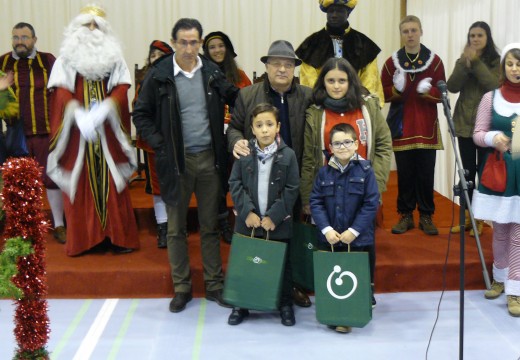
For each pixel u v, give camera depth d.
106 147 4.29
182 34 3.57
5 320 3.79
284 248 3.55
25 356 2.52
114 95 4.20
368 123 3.67
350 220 3.56
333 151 3.51
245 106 3.75
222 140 3.81
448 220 5.21
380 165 3.70
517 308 3.79
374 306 3.98
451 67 5.74
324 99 3.67
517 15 4.62
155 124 3.74
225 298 3.62
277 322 3.77
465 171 3.03
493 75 4.42
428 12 6.22
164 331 3.65
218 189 3.90
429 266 4.20
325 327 3.70
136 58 7.14
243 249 3.59
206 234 3.99
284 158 3.55
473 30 4.44
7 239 2.38
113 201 4.36
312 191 3.63
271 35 7.20
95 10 4.23
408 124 4.62
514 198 3.73
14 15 6.97
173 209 3.87
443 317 3.82
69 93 4.18
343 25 4.29
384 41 7.23
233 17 7.15
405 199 4.83
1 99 2.60
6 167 2.37
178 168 3.70
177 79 3.69
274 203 3.54
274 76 3.59
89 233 4.37
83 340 3.54
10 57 4.77
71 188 4.29
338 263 3.51
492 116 3.79
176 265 3.96
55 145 4.23
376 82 4.29
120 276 4.14
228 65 4.74
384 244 4.58
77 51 4.14
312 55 4.33
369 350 3.41
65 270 4.12
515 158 3.70
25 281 2.44
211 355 3.37
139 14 7.08
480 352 3.38
